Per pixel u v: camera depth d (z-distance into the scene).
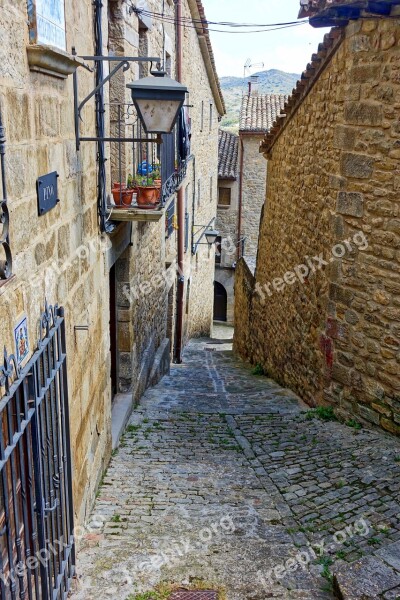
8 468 2.46
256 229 20.59
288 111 7.88
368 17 4.96
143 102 3.82
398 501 4.17
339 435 5.66
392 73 4.89
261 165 19.91
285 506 4.39
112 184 5.52
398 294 5.16
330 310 6.01
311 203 6.82
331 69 5.98
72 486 3.50
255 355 10.84
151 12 7.19
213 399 7.95
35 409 2.52
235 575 3.49
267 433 6.15
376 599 3.03
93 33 4.38
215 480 4.98
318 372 6.58
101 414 4.92
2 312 2.27
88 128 4.23
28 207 2.68
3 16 2.29
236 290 13.90
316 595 3.25
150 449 5.79
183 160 7.14
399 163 4.96
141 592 3.33
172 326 11.52
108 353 5.25
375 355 5.50
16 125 2.49
